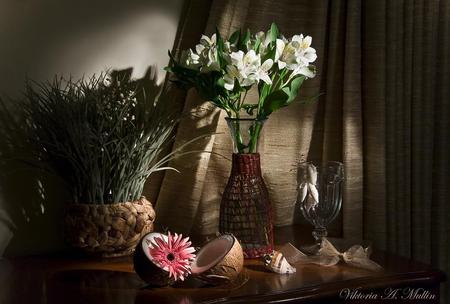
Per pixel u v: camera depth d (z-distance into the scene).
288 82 1.20
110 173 1.16
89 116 1.16
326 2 1.44
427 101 1.53
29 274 1.10
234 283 1.05
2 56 1.17
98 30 1.27
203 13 1.37
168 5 1.34
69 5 1.23
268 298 0.98
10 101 1.19
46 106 1.16
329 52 1.46
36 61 1.21
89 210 1.13
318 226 1.24
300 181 1.21
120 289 1.02
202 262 1.06
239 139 1.16
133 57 1.31
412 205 1.53
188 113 1.31
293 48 1.14
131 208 1.16
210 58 1.14
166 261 1.00
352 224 1.44
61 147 1.14
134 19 1.31
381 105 1.44
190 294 0.99
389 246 1.48
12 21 1.18
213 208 1.38
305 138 1.46
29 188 1.22
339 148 1.49
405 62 1.50
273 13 1.41
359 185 1.45
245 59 1.10
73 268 1.13
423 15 1.52
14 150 1.20
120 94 1.24
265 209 1.18
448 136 1.56
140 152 1.18
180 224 1.32
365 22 1.46
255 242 1.18
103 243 1.14
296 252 1.17
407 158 1.51
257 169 1.18
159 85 1.34
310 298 1.01
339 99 1.48
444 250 1.57
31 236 1.23
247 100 1.40
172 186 1.32
